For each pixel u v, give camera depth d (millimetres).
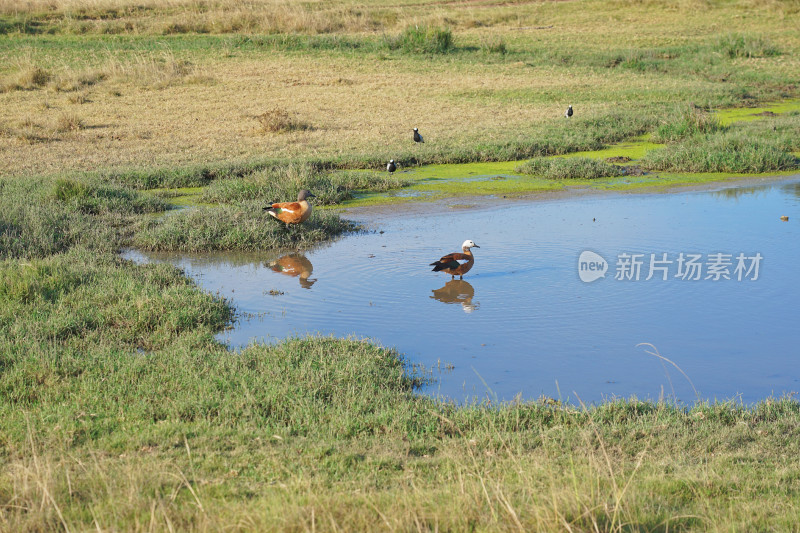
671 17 54312
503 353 9773
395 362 9352
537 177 21453
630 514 5312
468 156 23641
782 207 17609
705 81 38094
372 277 13016
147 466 6281
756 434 7246
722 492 5965
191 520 5359
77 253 13773
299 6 54344
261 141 25609
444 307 11461
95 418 7500
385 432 7359
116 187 18688
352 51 44594
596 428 7254
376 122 29047
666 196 19016
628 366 9336
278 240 15180
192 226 15492
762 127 26750
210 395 8016
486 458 6660
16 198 17172
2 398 7922
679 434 7250
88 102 32500
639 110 30781
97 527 4812
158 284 12133
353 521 5184
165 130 27312
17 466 5969
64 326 10125
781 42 47312
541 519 5062
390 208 18156
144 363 8930
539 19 56062
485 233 15680
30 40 44469
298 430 7344
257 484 6102
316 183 19250
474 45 47062
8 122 27812
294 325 10867
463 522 5195
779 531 5250
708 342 10047
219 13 50219
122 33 47656
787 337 10203
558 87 36188
